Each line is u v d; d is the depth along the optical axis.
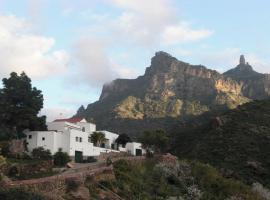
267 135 102.50
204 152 100.88
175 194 55.09
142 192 51.53
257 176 84.94
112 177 51.28
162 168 61.09
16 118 84.81
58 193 42.31
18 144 79.94
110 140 103.81
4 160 60.81
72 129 87.81
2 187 36.41
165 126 189.62
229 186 63.38
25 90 87.88
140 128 192.88
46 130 87.75
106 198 45.47
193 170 65.94
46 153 80.50
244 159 92.81
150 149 99.69
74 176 45.28
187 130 130.25
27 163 65.69
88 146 87.31
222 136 106.62
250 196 62.28
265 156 93.19
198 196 56.09
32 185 40.78
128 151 102.19
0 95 87.00
